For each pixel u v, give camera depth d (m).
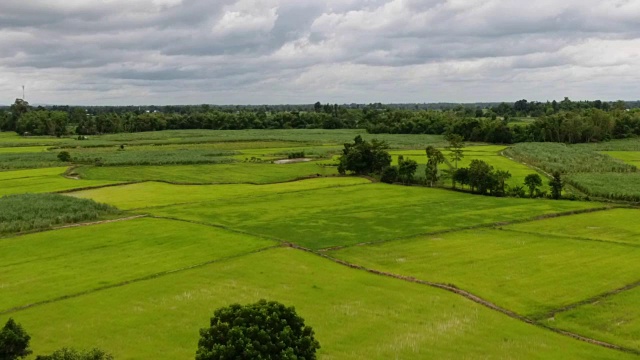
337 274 52.56
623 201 91.69
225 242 64.19
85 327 40.41
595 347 36.91
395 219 78.31
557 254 59.69
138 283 50.00
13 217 75.38
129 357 35.62
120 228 71.62
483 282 50.91
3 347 28.69
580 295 47.25
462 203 90.75
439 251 61.53
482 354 35.84
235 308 30.41
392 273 53.41
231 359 28.00
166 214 81.38
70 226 73.12
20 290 48.41
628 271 53.47
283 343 28.83
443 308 43.91
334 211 84.19
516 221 76.56
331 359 35.03
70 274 52.94
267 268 54.19
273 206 88.31
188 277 51.56
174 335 38.97
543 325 41.22
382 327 40.16
